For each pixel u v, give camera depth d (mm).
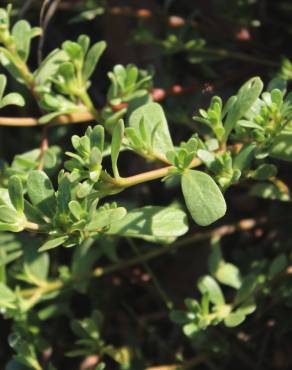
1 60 377
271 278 378
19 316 404
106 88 529
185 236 445
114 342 461
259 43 461
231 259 465
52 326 465
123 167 496
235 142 373
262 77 452
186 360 433
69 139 494
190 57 443
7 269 449
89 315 469
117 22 527
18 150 516
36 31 370
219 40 462
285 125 323
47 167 375
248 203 469
